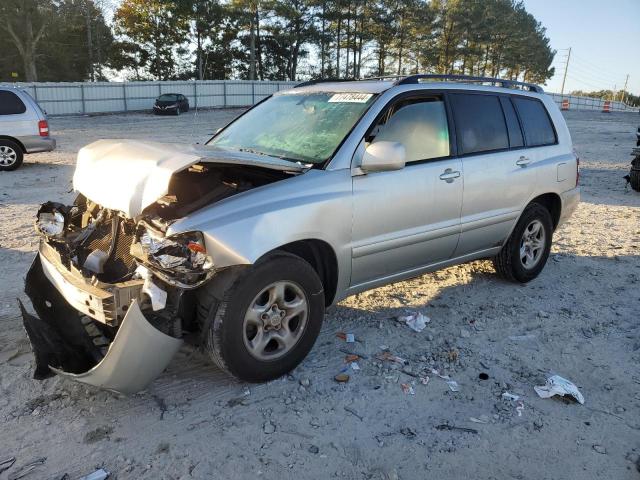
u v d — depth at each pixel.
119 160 3.42
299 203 3.48
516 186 5.11
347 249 3.83
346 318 4.68
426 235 4.36
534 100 5.61
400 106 4.26
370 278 4.17
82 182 3.59
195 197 3.41
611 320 4.82
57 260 3.57
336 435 3.13
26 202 9.04
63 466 2.81
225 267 3.13
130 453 2.92
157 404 3.36
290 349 3.63
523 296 5.33
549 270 6.16
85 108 39.38
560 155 5.68
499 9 84.25
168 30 60.34
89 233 3.61
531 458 3.01
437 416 3.35
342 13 65.38
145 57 62.34
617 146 21.14
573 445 3.12
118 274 3.32
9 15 48.62
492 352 4.17
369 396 3.52
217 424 3.19
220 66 67.88
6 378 3.57
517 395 3.60
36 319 3.45
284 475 2.80
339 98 4.40
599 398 3.61
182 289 3.08
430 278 5.75
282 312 3.54
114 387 3.06
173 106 37.69
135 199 3.07
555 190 5.59
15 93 12.64
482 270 6.05
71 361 3.37
